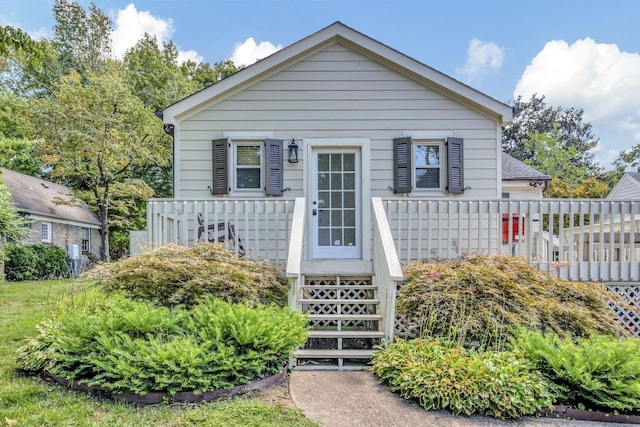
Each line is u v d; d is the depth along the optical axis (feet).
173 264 13.50
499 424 9.01
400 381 10.37
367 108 21.21
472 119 21.25
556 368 9.96
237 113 21.12
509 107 20.68
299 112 21.18
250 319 10.80
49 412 8.60
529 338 11.02
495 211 17.08
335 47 21.31
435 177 21.27
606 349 10.00
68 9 60.18
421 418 9.11
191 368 9.36
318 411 9.32
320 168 21.29
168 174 56.24
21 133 40.60
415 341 12.26
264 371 11.02
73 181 46.26
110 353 9.86
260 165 21.12
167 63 71.36
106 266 14.17
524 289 13.21
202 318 11.22
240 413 8.80
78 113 36.55
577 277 16.44
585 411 9.43
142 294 13.67
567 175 89.81
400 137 21.16
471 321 12.09
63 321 11.05
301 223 15.70
